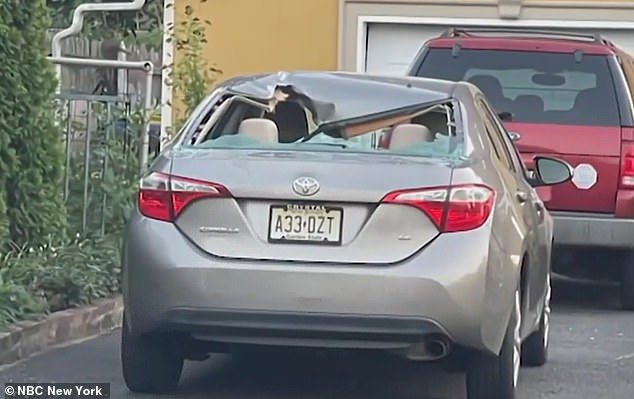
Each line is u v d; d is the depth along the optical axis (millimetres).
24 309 8453
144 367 6926
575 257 10977
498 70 10859
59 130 10336
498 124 7875
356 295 6270
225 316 6324
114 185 11406
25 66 9820
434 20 16422
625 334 9773
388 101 7266
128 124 11727
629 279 10797
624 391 7684
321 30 16578
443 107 7164
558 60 10797
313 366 8156
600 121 10516
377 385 7637
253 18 16594
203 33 14227
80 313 8969
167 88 14273
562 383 7891
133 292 6461
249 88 7391
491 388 6773
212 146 6828
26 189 9984
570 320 10422
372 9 16516
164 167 6535
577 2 16281
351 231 6352
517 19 16328
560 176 8516
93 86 14172
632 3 16266
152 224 6461
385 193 6340
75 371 7723
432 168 6445
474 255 6320
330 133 7172
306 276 6289
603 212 10438
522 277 7211
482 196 6441
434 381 7770
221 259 6352
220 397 7164
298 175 6383
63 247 10188
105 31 15195
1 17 9523
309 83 7426
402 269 6273
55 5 14953
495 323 6469
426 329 6270
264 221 6383
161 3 16344
